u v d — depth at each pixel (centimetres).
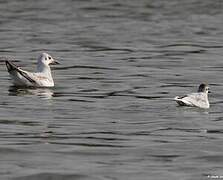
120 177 1656
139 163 1761
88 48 3991
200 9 6038
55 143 1922
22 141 1933
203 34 4644
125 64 3419
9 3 6328
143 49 3962
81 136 2000
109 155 1823
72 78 3014
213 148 1892
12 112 2297
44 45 4078
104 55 3728
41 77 2767
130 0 6619
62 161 1767
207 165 1752
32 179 1639
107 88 2775
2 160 1766
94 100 2523
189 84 2895
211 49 3997
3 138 1961
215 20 5394
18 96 2577
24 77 2739
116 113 2298
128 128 2100
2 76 3030
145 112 2319
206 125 2150
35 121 2173
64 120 2191
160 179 1645
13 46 4019
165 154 1836
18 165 1730
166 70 3247
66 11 5844
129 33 4644
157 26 5019
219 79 3025
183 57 3681
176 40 4341
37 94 2623
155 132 2058
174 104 2447
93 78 3017
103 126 2116
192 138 1995
